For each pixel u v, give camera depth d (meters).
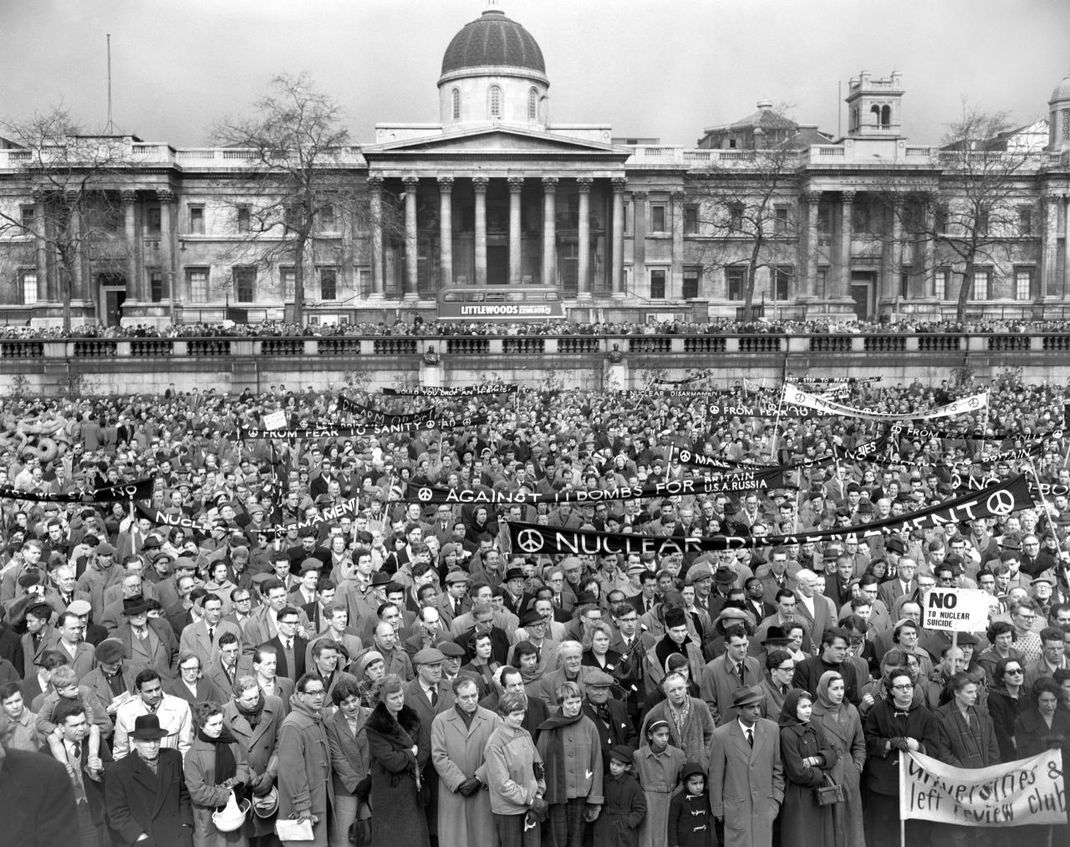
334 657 13.38
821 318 111.50
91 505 27.20
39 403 60.50
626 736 13.73
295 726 12.44
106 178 112.06
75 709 11.95
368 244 117.69
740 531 22.03
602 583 19.89
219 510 24.88
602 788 12.62
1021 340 82.88
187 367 79.25
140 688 12.79
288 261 119.88
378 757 12.44
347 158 116.00
